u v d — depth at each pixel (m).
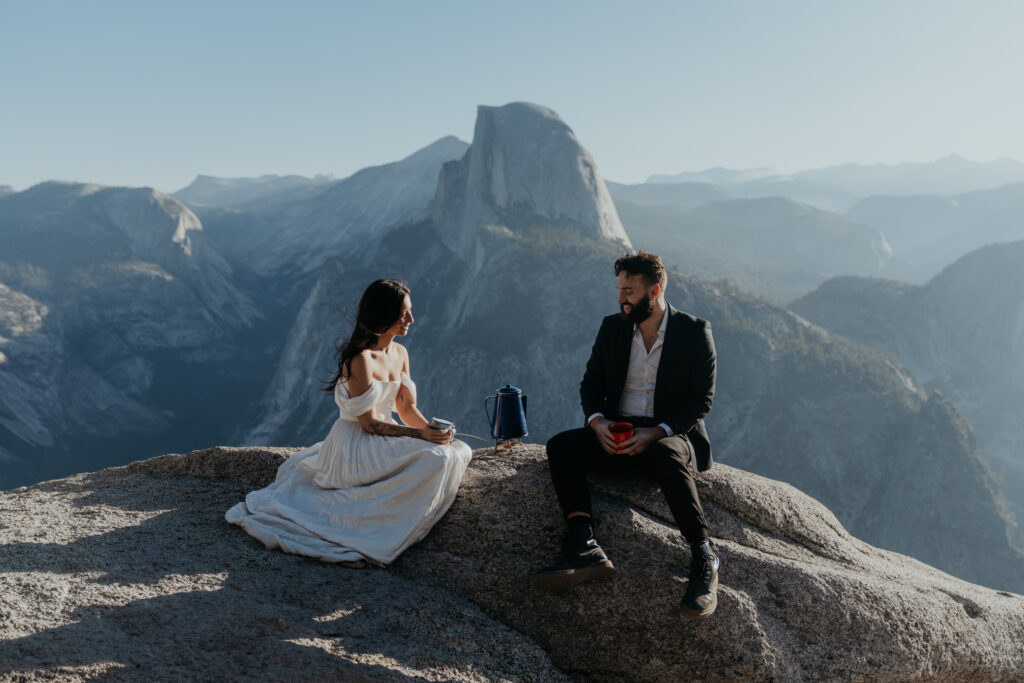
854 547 4.67
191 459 5.59
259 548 4.14
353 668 3.13
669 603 3.77
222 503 4.85
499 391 5.32
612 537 4.05
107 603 3.28
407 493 4.23
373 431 4.33
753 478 4.91
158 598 3.40
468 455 4.52
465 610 3.91
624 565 3.91
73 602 3.24
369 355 4.27
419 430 4.35
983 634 4.12
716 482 4.64
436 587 4.08
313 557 4.08
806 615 3.77
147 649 2.98
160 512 4.59
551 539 4.18
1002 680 4.20
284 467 4.77
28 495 4.91
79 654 2.85
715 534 4.28
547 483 4.51
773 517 4.50
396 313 4.23
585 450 4.23
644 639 3.77
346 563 4.08
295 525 4.23
